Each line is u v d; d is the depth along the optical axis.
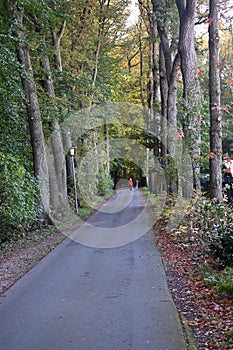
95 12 21.27
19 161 11.65
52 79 16.95
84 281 6.80
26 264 8.27
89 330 4.52
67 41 19.98
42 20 13.78
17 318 5.04
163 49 15.80
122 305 5.38
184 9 11.56
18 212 10.17
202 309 4.96
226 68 8.40
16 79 12.20
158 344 4.04
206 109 11.25
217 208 7.90
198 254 7.83
